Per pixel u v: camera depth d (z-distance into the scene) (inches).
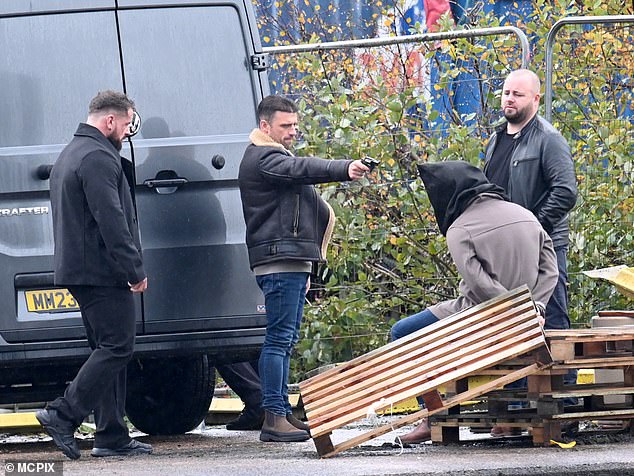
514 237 900.6
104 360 909.8
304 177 943.0
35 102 982.4
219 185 995.9
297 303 979.9
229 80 1010.1
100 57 994.7
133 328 922.7
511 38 1301.7
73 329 966.4
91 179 893.8
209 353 996.6
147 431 1166.3
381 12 1540.4
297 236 967.6
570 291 1321.4
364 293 1328.7
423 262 1333.7
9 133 977.5
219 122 1004.6
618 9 1470.2
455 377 850.1
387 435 1056.2
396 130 1326.3
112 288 911.0
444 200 922.1
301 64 1338.6
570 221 1317.7
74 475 785.6
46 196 970.7
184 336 987.3
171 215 987.9
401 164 1328.7
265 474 749.3
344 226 1316.4
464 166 922.7
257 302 997.8
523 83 1047.6
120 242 892.6
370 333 1330.0
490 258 899.4
